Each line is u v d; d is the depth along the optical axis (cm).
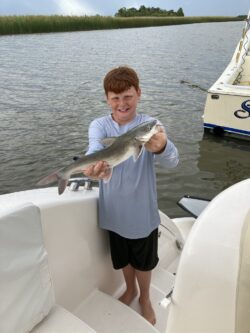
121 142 188
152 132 184
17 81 1366
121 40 3088
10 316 163
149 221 215
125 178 205
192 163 694
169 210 544
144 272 227
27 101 1086
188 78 1440
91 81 1386
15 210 163
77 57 2030
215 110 784
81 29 4156
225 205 137
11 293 162
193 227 131
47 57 2006
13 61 1842
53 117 932
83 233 221
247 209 135
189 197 327
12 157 696
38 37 3144
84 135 808
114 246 228
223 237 125
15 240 163
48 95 1165
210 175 652
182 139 804
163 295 255
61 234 206
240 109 753
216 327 121
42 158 695
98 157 188
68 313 187
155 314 241
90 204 222
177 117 956
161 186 610
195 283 121
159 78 1450
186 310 123
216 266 120
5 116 936
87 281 231
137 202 209
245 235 121
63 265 211
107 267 247
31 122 892
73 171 196
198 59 1938
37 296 176
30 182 613
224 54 2114
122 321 214
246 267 116
